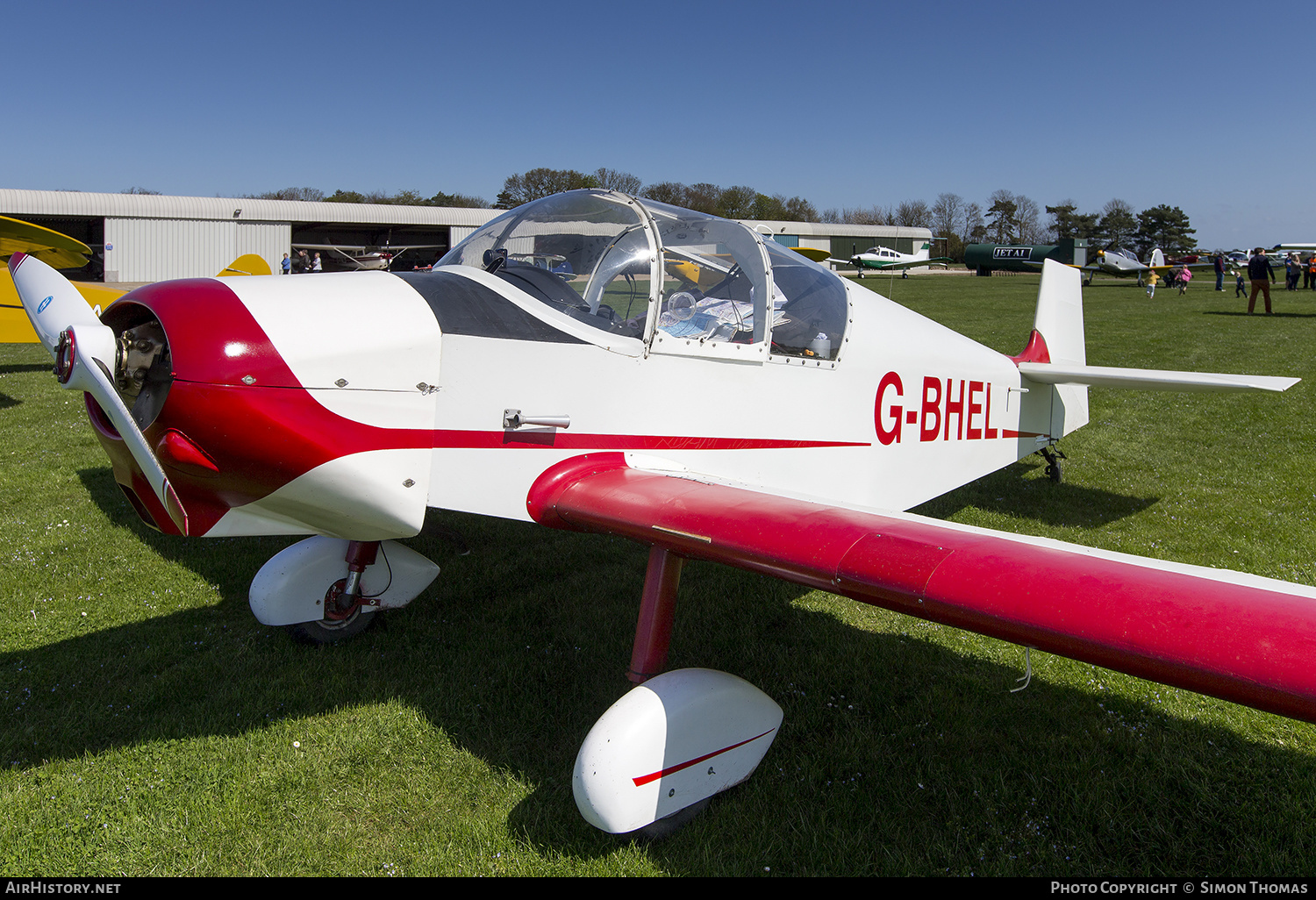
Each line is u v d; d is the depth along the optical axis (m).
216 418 2.27
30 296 2.71
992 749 2.69
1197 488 5.84
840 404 3.62
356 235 41.62
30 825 2.24
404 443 2.53
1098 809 2.38
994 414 4.76
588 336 2.84
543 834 2.26
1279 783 2.49
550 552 4.54
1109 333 15.55
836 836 2.27
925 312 21.83
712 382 3.14
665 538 2.34
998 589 1.76
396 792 2.43
